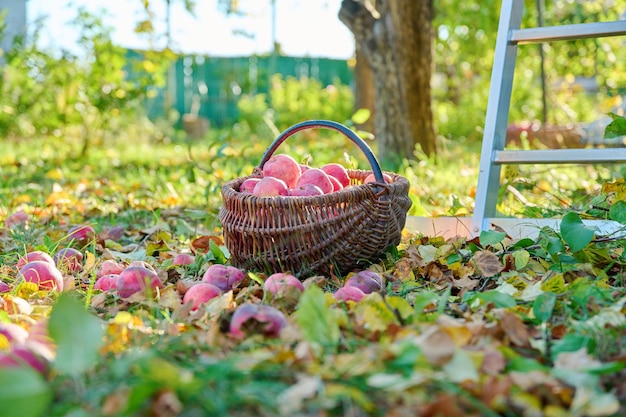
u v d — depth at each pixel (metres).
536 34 3.01
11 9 12.44
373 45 6.52
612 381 1.46
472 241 2.75
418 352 1.40
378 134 6.65
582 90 12.47
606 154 2.81
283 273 2.29
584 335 1.64
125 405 1.18
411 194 3.47
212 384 1.32
